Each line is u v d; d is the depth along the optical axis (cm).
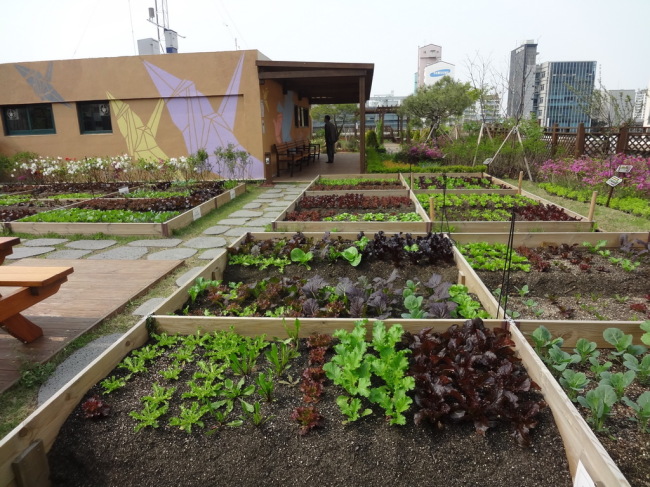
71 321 385
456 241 554
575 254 499
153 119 1301
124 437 227
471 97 1988
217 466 211
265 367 284
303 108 2103
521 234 549
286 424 231
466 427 226
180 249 607
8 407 276
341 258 489
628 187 909
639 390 256
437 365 265
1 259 367
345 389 256
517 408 227
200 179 1302
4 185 1241
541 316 364
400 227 617
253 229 714
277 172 1427
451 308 332
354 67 1198
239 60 1221
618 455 206
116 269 520
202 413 235
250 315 350
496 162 1325
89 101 1317
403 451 213
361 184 1079
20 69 1305
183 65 1245
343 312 354
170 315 337
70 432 229
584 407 238
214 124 1281
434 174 1186
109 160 1264
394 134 3922
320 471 206
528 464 207
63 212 773
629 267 459
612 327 298
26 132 1377
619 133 1182
